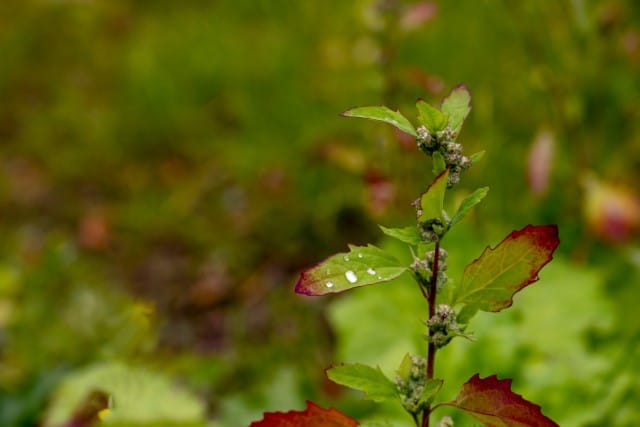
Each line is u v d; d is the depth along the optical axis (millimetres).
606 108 1015
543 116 1007
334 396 768
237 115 1425
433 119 504
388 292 826
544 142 836
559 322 741
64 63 1913
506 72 1063
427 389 512
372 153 935
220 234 1232
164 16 1812
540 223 947
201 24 1655
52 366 833
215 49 1558
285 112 1278
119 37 1874
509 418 513
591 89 971
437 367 699
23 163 1599
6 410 746
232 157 1329
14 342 879
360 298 837
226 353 944
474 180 960
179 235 1275
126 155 1550
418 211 506
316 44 1309
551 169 867
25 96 1831
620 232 840
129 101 1621
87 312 859
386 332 803
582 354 713
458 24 1138
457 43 1121
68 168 1550
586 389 686
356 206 1116
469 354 702
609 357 706
